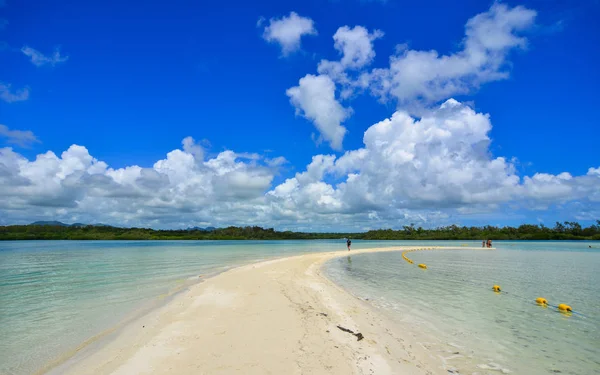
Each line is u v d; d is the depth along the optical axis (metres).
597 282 20.39
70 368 7.04
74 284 18.50
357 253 51.91
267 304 12.55
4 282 19.42
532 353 8.37
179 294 14.99
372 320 10.80
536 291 17.11
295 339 8.53
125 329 9.72
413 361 7.61
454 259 39.56
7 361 7.54
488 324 10.86
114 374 6.63
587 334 9.95
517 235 139.62
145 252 52.53
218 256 43.12
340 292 15.95
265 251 58.47
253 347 7.96
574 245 85.00
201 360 7.20
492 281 20.73
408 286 18.55
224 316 10.81
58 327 10.14
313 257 41.75
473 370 7.27
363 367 7.05
